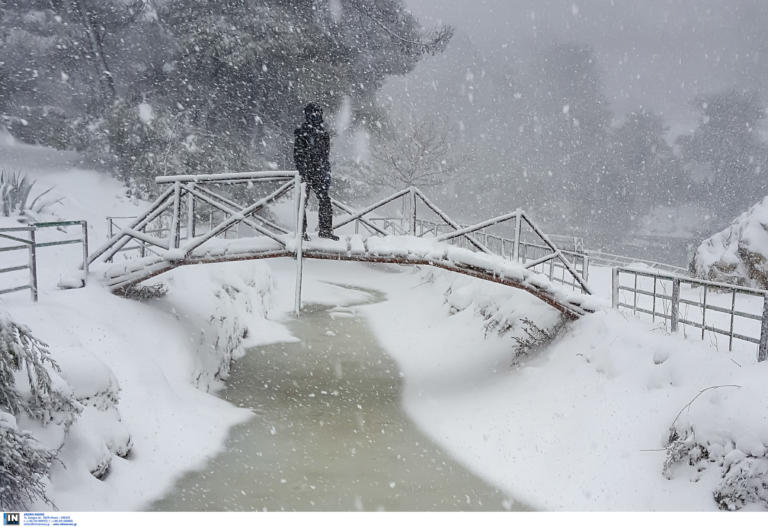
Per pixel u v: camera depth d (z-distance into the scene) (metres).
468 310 15.51
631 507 6.69
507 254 27.62
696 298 14.26
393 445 8.93
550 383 9.93
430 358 13.52
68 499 6.24
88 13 28.42
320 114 13.08
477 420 9.63
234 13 28.73
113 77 30.97
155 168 25.83
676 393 7.83
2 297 9.70
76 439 6.75
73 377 7.27
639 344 9.23
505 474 7.90
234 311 14.33
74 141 27.77
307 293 21.19
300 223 11.67
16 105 28.72
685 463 6.77
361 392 11.43
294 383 11.98
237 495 7.14
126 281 11.53
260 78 29.47
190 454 8.15
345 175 37.75
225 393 11.38
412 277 23.62
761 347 7.80
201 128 28.41
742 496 6.11
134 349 9.70
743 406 6.57
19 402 6.27
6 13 27.23
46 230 18.23
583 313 11.02
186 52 28.23
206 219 25.31
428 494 7.34
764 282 14.74
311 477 7.75
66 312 9.62
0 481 5.61
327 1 32.31
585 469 7.55
